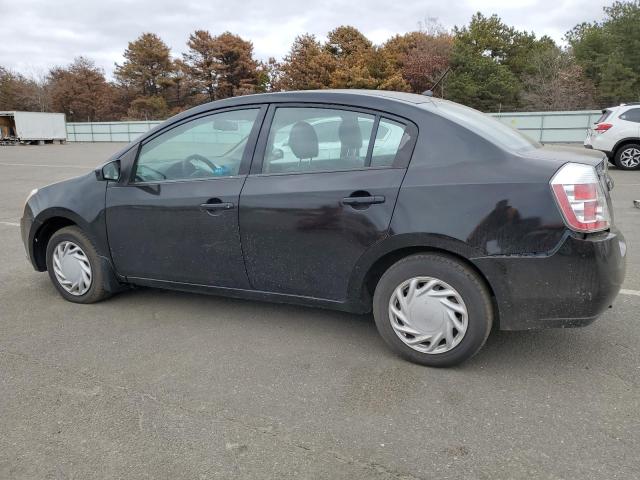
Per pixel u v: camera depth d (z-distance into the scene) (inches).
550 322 112.6
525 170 111.7
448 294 118.7
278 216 132.4
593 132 536.1
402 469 90.0
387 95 131.1
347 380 119.9
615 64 1614.2
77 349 137.9
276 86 2233.0
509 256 111.1
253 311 162.7
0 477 89.7
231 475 89.3
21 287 189.5
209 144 146.0
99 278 164.6
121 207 155.2
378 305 127.1
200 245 144.8
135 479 88.9
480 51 1935.3
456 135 119.0
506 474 88.1
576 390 113.7
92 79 2709.2
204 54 2413.9
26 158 916.6
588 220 108.3
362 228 123.1
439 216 115.3
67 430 102.4
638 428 99.9
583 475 87.4
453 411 106.7
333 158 129.8
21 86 2765.7
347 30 1962.4
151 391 116.4
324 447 96.2
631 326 145.3
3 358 133.1
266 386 118.0
